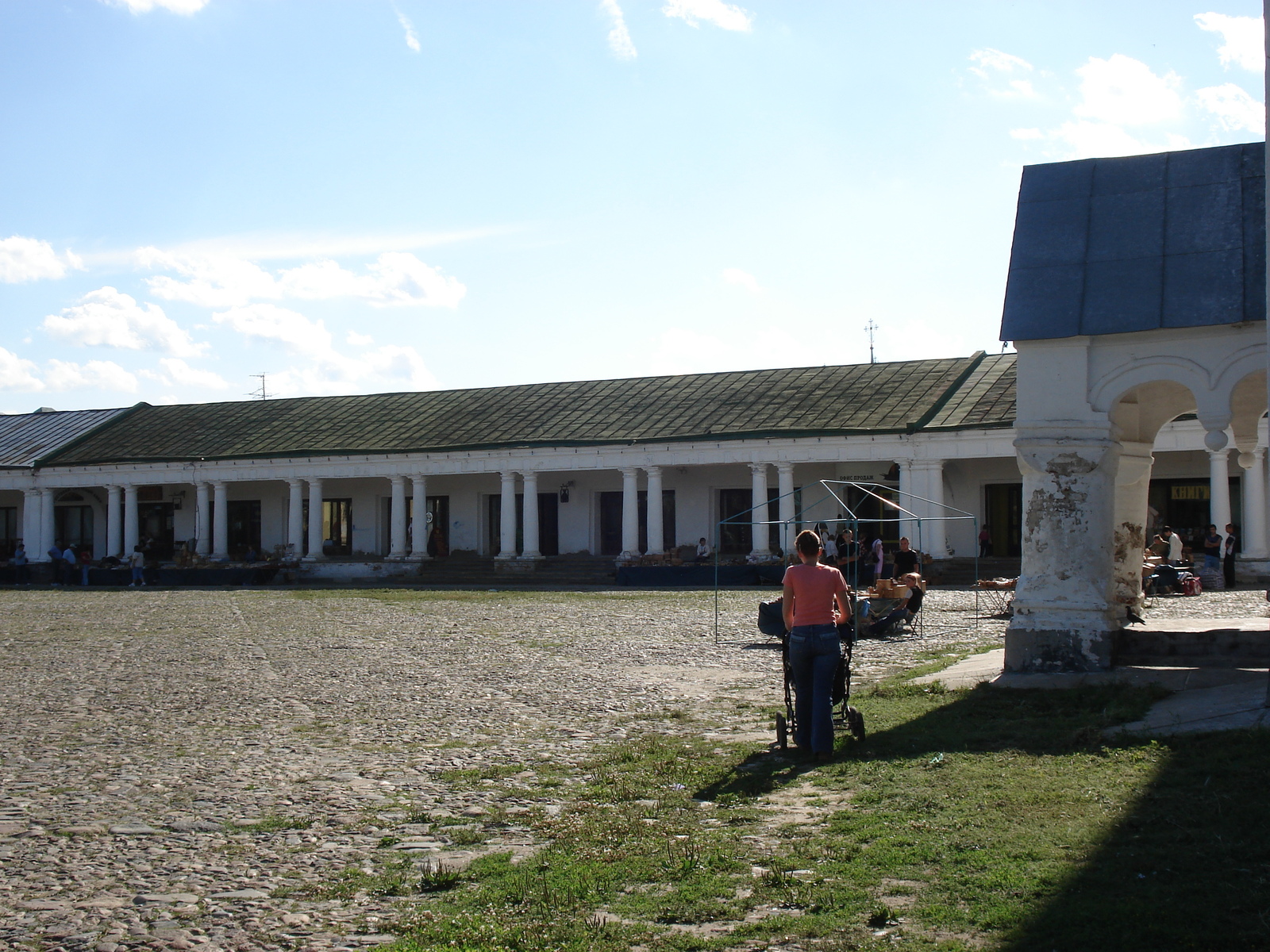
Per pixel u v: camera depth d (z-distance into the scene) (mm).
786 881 5754
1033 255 12336
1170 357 11367
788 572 9312
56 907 5926
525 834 7121
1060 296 11867
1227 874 5402
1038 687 10969
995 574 34219
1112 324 11477
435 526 45688
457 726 11273
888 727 9812
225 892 6117
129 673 16312
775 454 37062
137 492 48375
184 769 9438
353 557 45719
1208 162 12328
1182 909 5008
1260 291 11062
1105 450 11609
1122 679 10898
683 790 8047
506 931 5250
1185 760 7695
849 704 11039
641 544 42875
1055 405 11742
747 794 7797
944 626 20391
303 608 29047
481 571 41688
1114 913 5012
